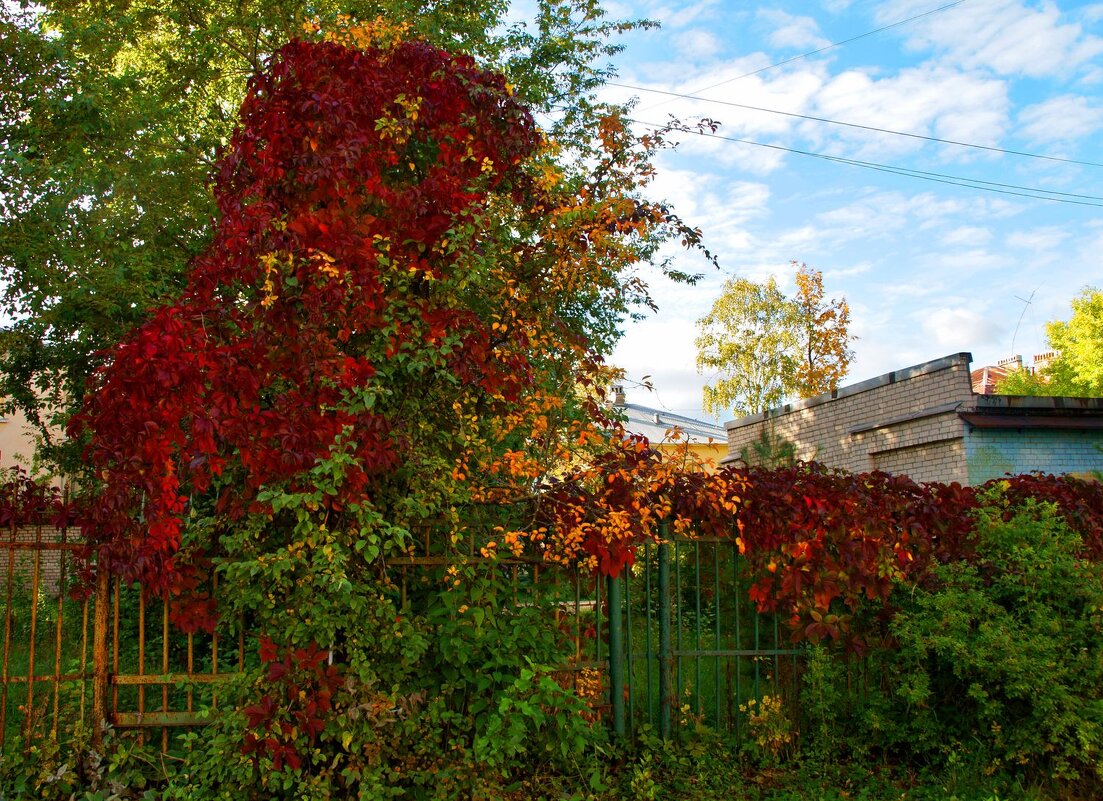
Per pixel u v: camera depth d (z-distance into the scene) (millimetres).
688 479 5277
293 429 4316
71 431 4387
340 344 4785
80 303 8438
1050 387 20797
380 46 5707
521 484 5027
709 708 5859
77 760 4316
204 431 4211
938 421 10461
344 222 4676
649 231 5465
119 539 4238
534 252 5375
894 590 5520
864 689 5516
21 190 7680
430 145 5430
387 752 4363
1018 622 5016
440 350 4516
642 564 5992
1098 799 4734
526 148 5379
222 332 4602
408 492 4840
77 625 7289
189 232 9844
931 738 5117
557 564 5082
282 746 4098
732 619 6516
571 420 5406
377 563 4688
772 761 5199
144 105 9094
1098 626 4820
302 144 4715
